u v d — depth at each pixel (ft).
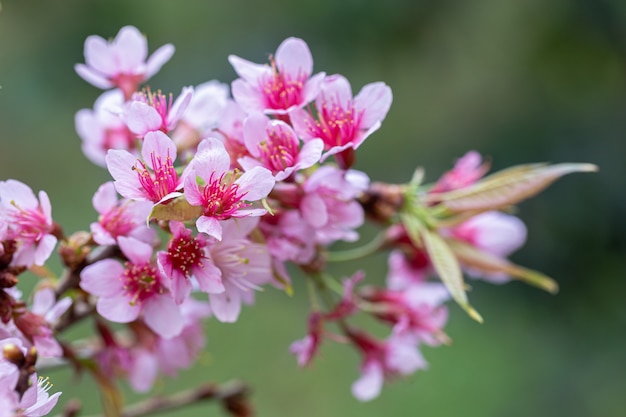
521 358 5.33
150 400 2.35
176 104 2.03
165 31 5.70
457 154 5.67
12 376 1.87
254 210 1.95
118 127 2.27
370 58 5.57
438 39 5.59
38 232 2.02
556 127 5.54
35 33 5.64
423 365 2.29
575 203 5.49
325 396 5.03
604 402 5.17
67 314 2.11
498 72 5.65
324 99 2.05
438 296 2.28
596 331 5.44
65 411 2.31
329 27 5.51
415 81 5.72
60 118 5.68
